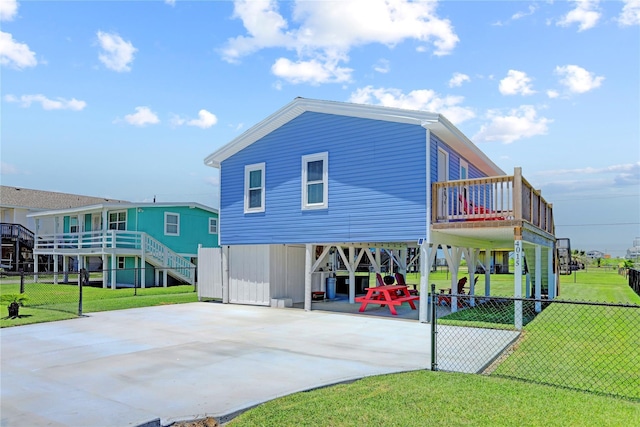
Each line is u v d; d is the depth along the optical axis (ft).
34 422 14.15
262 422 13.62
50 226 112.06
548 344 27.09
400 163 37.99
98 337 29.04
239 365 21.43
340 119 41.63
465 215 35.53
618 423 13.42
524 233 34.76
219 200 50.60
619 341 27.99
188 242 85.92
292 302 49.19
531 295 59.88
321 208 42.45
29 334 30.27
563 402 15.39
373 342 27.35
